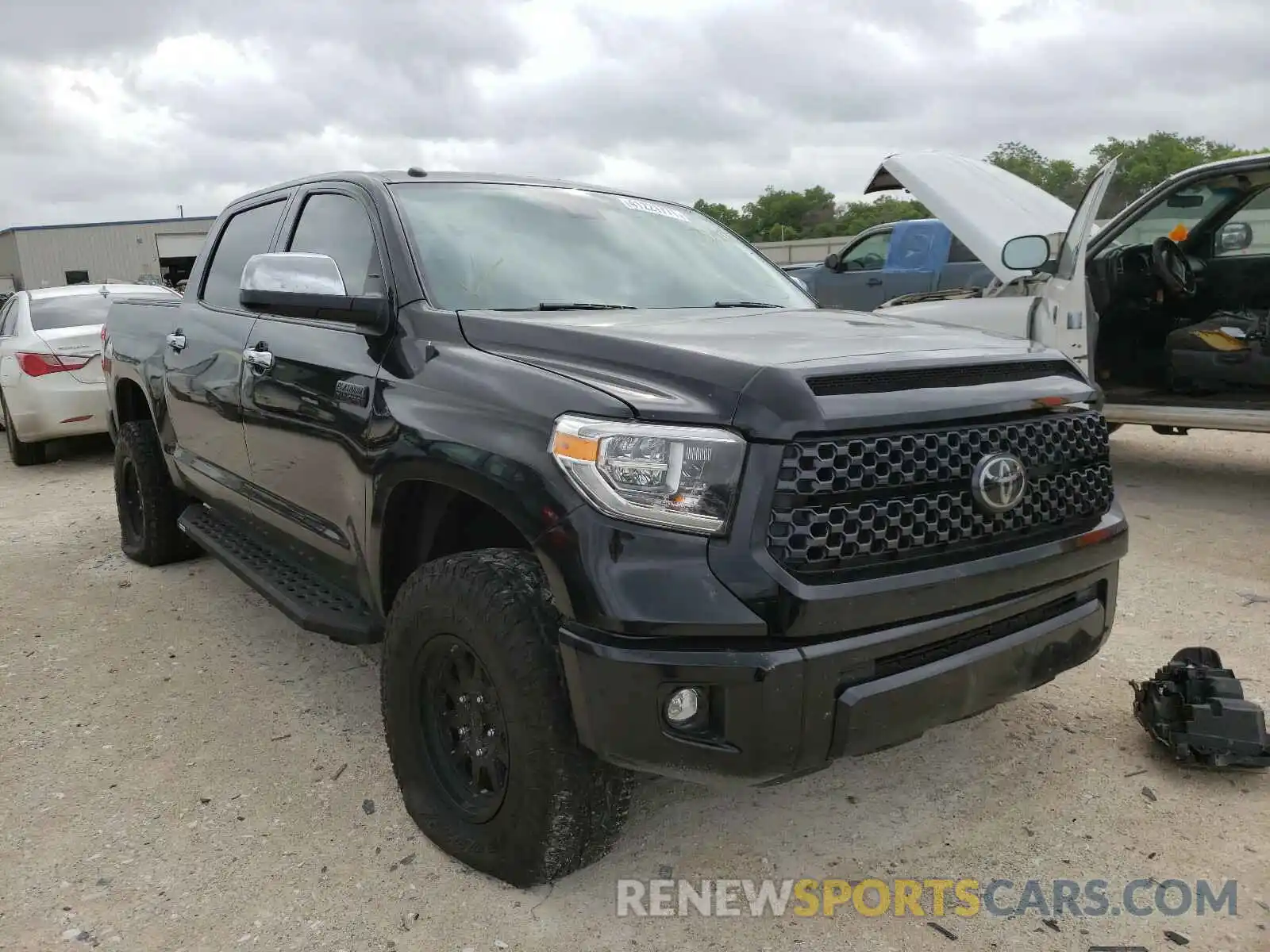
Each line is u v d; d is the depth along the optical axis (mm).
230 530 4266
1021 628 2461
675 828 2752
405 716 2615
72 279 42688
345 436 2895
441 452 2430
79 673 3908
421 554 2814
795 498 2066
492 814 2416
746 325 2713
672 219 3912
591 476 2100
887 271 11281
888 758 3104
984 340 2758
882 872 2543
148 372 4691
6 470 8680
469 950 2266
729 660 2016
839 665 2082
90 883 2543
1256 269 6402
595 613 2055
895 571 2172
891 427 2199
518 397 2336
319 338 3191
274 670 3893
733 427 2084
